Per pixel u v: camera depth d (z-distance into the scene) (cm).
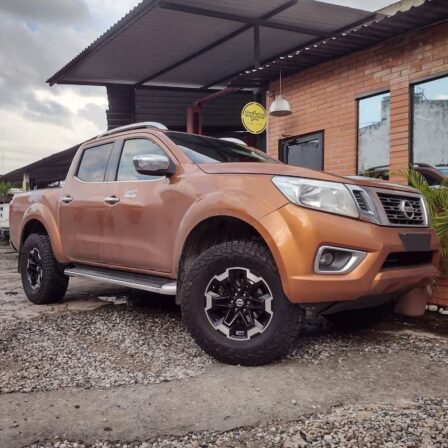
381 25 631
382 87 704
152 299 576
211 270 342
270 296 323
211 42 930
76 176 525
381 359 347
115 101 1238
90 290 645
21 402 275
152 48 949
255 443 230
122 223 437
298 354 358
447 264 461
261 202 326
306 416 256
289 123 865
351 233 316
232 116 1314
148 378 311
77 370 326
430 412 260
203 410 263
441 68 629
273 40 928
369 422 249
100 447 227
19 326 446
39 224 576
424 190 482
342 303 324
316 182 324
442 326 438
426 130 659
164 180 406
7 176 2469
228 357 333
